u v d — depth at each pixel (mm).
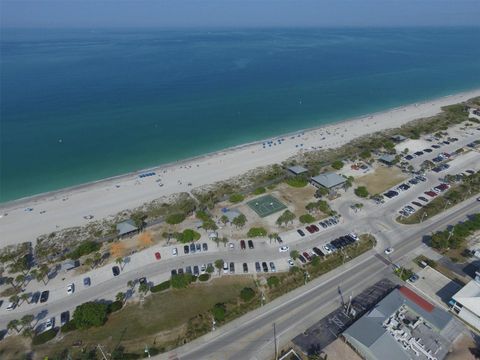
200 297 103750
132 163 196000
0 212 153500
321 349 86500
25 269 119062
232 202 152250
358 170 178750
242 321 95312
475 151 195500
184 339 90375
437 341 87250
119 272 114938
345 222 137250
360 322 88875
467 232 123438
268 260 117875
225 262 117438
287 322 94562
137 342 89938
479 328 91375
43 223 145375
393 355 80750
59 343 90375
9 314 100625
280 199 154500
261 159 196375
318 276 110312
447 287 105125
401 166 181375
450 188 159000
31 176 182250
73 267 117938
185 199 158375
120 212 151125
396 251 120812
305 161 192000
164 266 117062
